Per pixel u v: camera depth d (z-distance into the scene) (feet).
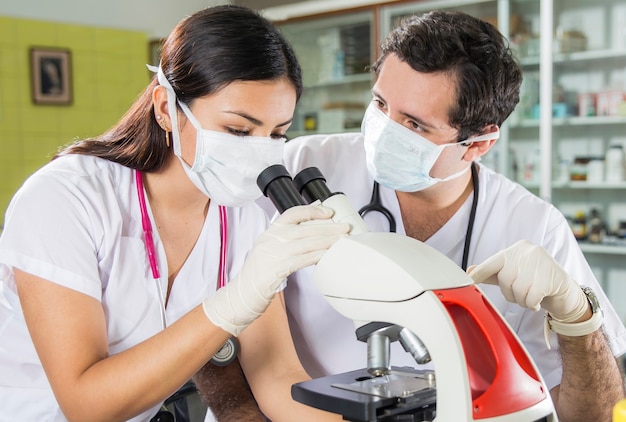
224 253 4.39
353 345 4.93
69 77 15.72
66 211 3.72
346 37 15.30
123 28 16.37
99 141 4.28
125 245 4.01
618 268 13.56
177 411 4.49
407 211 5.05
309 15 14.78
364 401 2.78
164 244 4.24
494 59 4.34
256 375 4.34
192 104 3.75
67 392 3.42
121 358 3.35
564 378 4.27
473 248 4.96
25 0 15.03
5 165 15.07
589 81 13.42
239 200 4.06
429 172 4.63
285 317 4.48
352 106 15.58
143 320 4.06
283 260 3.13
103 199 3.93
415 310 2.72
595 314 3.88
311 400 2.99
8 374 4.08
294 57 3.75
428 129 4.37
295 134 16.37
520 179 14.10
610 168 13.07
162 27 16.89
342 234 3.11
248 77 3.57
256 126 3.70
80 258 3.67
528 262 3.57
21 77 15.14
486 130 4.59
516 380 2.76
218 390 4.39
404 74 4.31
